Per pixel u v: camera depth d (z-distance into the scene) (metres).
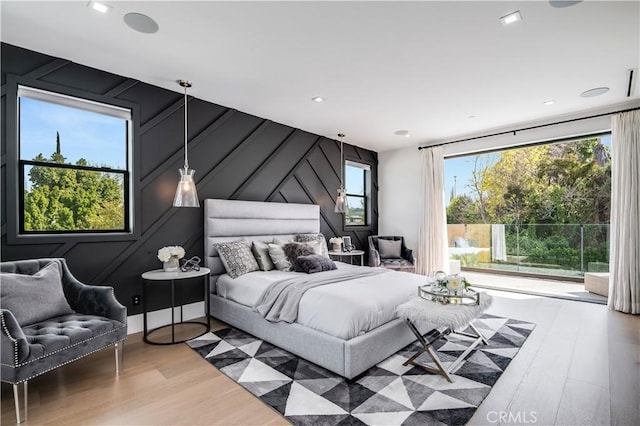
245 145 4.19
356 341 2.21
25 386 1.76
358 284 2.85
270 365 2.44
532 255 5.45
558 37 2.44
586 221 5.70
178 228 3.50
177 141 3.49
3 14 2.12
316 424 1.73
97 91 2.93
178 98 3.50
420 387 2.10
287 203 4.60
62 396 2.02
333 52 2.67
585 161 5.71
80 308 2.44
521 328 3.22
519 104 3.89
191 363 2.48
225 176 3.97
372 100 3.77
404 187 6.14
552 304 4.10
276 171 4.59
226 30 2.33
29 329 2.06
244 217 4.01
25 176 2.63
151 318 3.28
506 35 2.41
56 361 1.90
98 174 3.02
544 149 6.16
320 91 3.50
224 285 3.49
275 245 3.89
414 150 6.00
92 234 2.91
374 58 2.77
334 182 5.57
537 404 1.90
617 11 2.11
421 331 2.89
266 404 1.92
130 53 2.66
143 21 2.21
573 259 5.07
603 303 4.11
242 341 2.93
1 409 1.87
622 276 3.73
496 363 2.45
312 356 2.40
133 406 1.91
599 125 4.06
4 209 2.46
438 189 5.52
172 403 1.94
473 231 6.06
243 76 3.11
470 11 2.12
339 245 5.18
